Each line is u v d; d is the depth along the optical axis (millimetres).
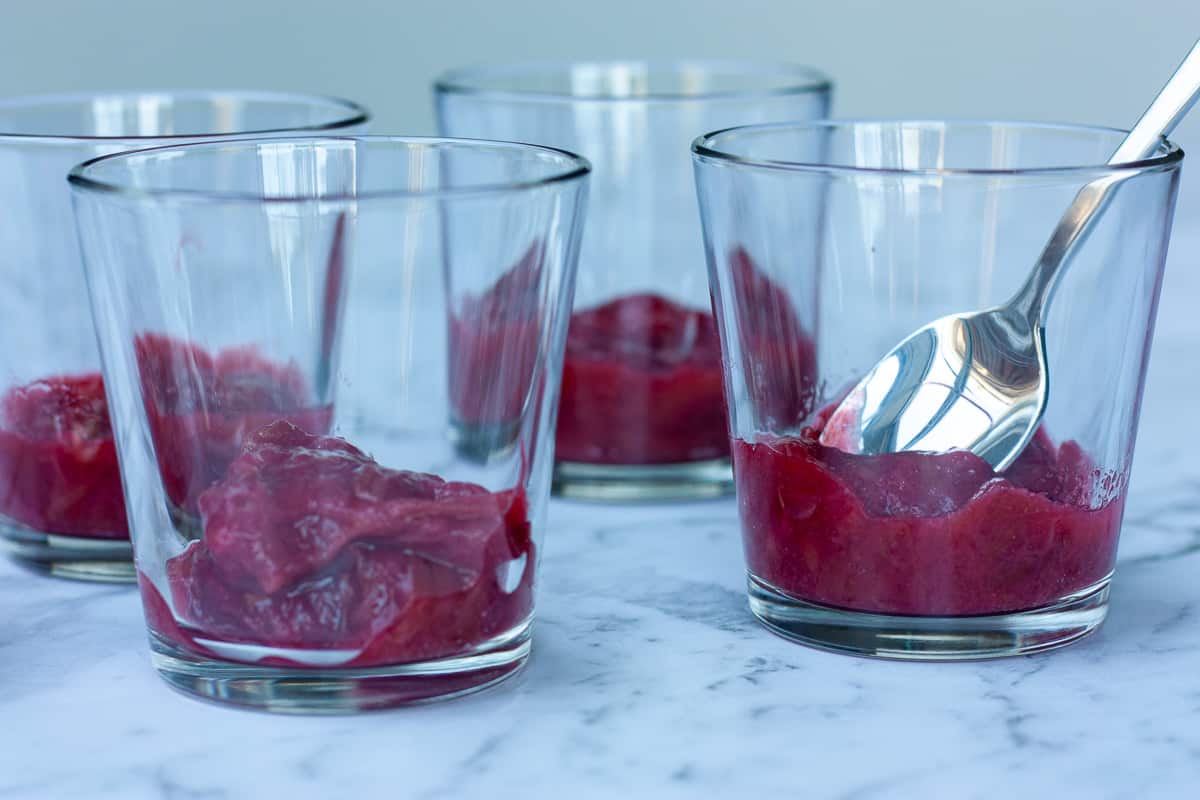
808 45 2203
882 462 1068
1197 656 1106
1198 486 1468
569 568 1294
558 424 1466
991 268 1088
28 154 1182
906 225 1090
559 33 2184
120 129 1472
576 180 1037
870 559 1077
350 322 986
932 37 2199
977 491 1057
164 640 1047
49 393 1227
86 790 933
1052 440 1089
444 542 995
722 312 1146
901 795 921
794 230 1091
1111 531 1110
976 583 1071
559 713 1023
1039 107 2215
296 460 977
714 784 935
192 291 983
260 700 1018
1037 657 1107
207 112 1484
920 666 1096
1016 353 1094
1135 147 1141
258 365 1003
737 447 1154
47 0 2096
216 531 986
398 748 978
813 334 1110
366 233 973
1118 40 2182
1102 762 959
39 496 1250
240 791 930
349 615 981
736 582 1263
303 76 2166
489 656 1032
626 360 1439
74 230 1194
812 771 949
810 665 1098
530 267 1002
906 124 1234
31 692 1062
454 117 1504
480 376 994
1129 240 1059
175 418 997
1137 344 1088
